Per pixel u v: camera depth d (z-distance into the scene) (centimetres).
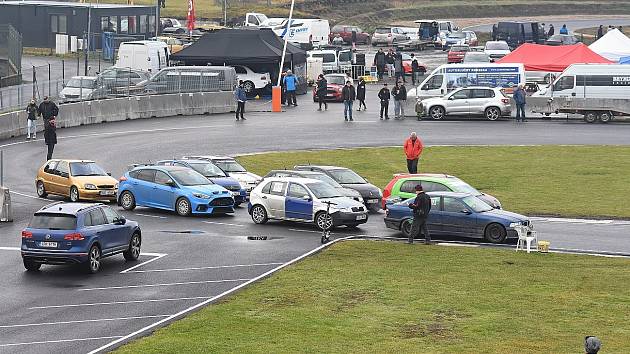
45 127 13162
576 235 9662
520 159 13750
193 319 6425
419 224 9150
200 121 17025
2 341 5984
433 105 17225
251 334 6081
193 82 18188
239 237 9506
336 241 9256
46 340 6003
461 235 9381
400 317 6550
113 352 5662
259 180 11900
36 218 7944
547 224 10281
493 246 9125
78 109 16325
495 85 17900
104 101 16812
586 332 6231
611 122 16938
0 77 18812
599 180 12506
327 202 9962
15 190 11769
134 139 15050
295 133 15738
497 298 7062
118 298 7100
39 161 13312
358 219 9981
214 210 10700
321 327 6275
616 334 6191
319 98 18325
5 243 9094
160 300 7038
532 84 18950
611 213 10800
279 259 8450
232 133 15712
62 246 7812
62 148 14162
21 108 15800
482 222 9294
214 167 11750
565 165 13350
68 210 7950
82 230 7869
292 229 10006
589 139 15175
